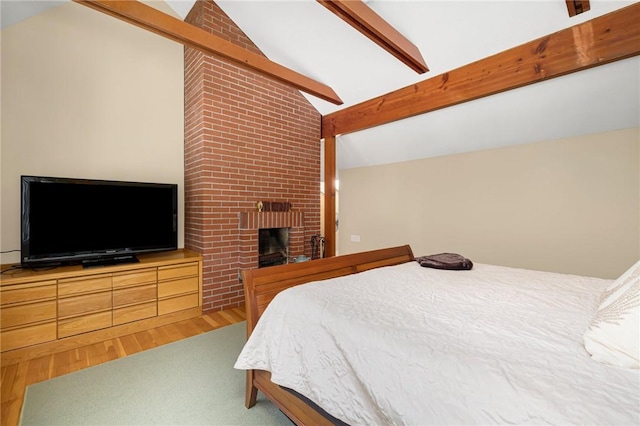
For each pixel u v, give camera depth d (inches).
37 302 85.7
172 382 74.2
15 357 82.4
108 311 98.2
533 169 137.0
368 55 117.6
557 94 109.6
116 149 120.9
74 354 88.2
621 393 26.8
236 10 125.1
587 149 122.7
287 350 52.4
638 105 103.3
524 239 140.3
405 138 165.3
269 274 67.5
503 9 88.0
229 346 94.5
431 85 118.2
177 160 138.3
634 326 30.8
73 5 110.1
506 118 127.9
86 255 100.4
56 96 107.3
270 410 64.4
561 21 85.7
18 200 101.2
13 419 60.8
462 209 161.5
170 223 120.8
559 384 28.5
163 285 110.7
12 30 99.1
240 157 133.6
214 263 125.1
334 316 48.0
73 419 60.8
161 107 132.8
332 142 164.7
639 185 112.2
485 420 28.7
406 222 187.2
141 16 83.7
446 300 54.3
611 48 79.8
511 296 56.7
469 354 34.5
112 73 119.4
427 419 32.7
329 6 84.4
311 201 165.6
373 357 40.1
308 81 133.9
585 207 123.8
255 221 135.3
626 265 115.3
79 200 99.0
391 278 70.5
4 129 98.5
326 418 46.4
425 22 98.4
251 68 112.0
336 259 82.5
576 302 52.7
